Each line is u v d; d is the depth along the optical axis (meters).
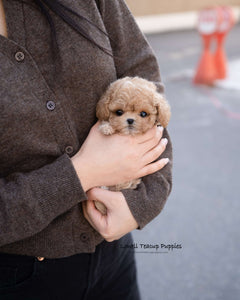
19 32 1.02
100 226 1.14
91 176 1.10
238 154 4.21
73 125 1.14
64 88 1.09
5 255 1.12
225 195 3.41
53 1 1.05
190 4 14.96
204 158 4.12
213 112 5.54
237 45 10.77
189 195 3.43
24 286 1.16
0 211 0.98
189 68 8.20
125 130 1.17
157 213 1.20
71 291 1.24
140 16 13.70
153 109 1.25
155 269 2.65
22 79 1.00
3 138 1.01
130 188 1.27
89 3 1.15
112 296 1.39
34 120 1.03
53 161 1.11
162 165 1.25
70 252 1.15
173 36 12.73
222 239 2.89
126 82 1.22
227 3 16.11
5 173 1.09
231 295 2.41
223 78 7.07
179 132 4.84
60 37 1.07
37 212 1.00
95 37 1.13
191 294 2.44
